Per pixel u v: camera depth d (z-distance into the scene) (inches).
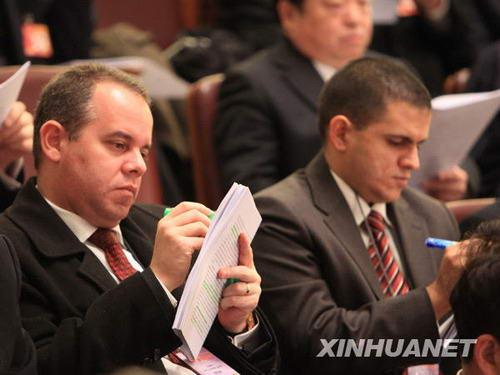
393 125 345.4
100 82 294.0
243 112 480.1
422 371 339.0
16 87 311.0
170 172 561.3
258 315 309.4
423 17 687.7
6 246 262.8
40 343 274.5
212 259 265.9
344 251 343.3
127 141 291.6
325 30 489.1
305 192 352.5
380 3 660.7
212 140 490.6
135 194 294.4
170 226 274.7
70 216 295.7
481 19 704.4
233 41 652.1
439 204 382.0
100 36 620.4
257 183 466.6
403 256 360.8
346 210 351.3
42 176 299.1
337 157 354.6
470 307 246.1
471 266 248.8
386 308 328.8
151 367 277.4
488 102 422.6
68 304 281.3
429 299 326.0
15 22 495.8
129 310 269.4
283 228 342.0
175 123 603.2
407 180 351.9
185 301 258.1
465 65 698.2
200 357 294.8
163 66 626.2
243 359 297.1
